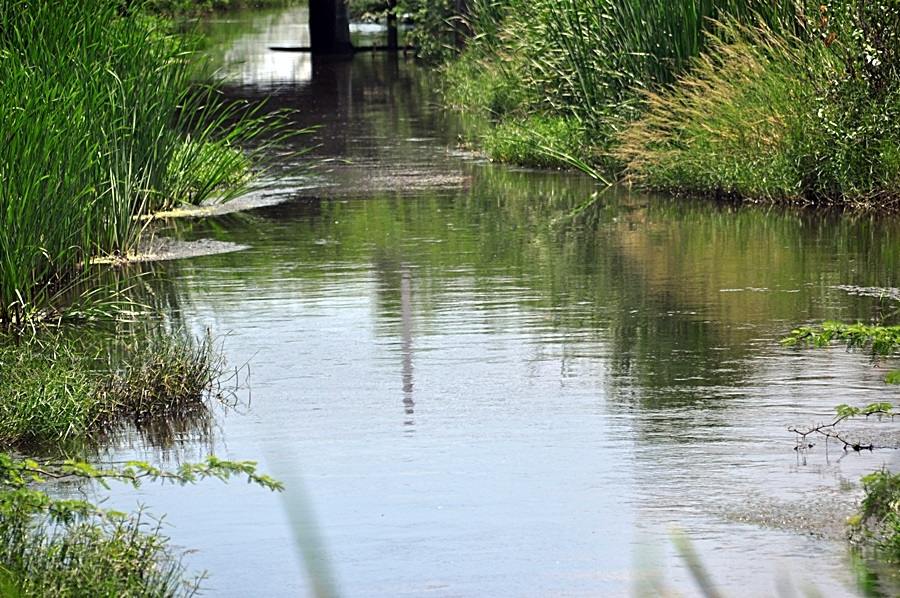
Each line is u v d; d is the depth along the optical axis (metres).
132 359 14.18
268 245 20.91
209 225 22.86
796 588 8.41
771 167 24.48
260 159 29.50
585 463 10.87
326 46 65.69
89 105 19.75
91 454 11.51
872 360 13.74
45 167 17.22
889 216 22.66
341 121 38.94
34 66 19.20
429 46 59.62
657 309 16.17
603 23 30.00
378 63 60.31
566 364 13.84
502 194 25.89
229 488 10.55
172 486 10.62
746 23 28.25
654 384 13.05
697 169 25.44
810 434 11.45
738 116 25.55
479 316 16.02
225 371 13.90
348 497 10.29
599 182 27.45
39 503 8.85
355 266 19.14
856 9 24.95
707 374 13.35
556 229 21.92
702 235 21.17
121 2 22.77
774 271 18.25
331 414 12.38
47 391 12.23
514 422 11.98
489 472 10.73
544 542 9.32
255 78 52.72
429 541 9.40
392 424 12.04
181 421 12.36
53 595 8.02
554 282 17.81
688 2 28.48
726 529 9.45
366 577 8.84
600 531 9.48
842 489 10.14
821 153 24.17
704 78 28.09
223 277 18.59
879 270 18.17
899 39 24.58
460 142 33.91
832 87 24.66
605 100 29.62
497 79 40.88
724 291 17.06
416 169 29.39
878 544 9.07
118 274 19.00
